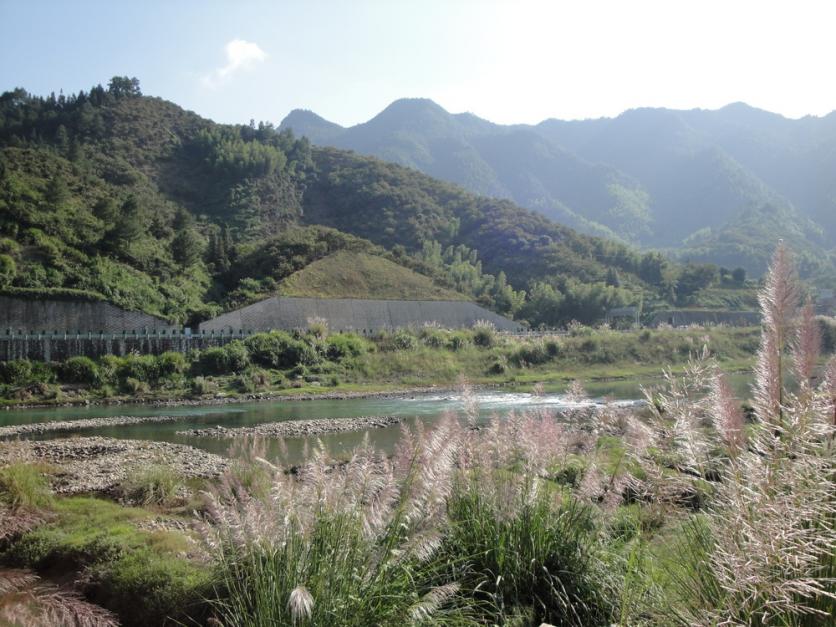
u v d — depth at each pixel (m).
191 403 44.75
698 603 4.05
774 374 3.88
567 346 66.44
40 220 65.12
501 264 118.06
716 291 107.38
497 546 5.77
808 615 3.56
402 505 5.17
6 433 31.38
